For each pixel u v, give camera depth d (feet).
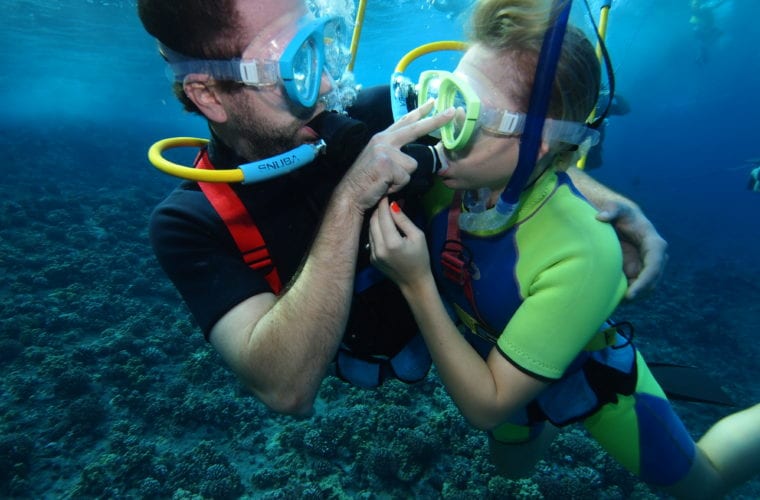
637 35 110.73
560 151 4.74
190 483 16.21
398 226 4.47
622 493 16.70
